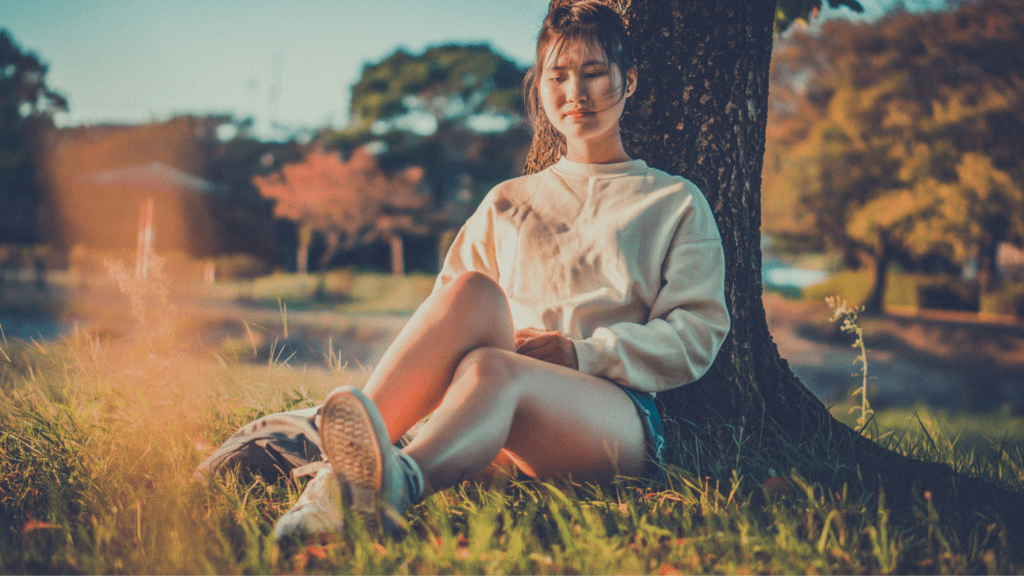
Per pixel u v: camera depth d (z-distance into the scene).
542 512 1.62
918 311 24.50
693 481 1.82
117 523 1.55
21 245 32.56
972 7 15.97
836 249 25.66
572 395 1.58
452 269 2.10
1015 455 2.45
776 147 21.86
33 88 27.73
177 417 2.16
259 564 1.30
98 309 13.72
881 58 17.75
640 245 1.86
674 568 1.39
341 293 24.55
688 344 1.76
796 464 2.03
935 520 1.54
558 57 1.89
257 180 30.67
